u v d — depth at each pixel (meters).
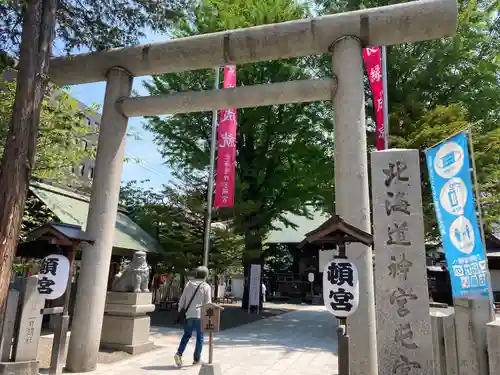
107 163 7.46
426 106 13.63
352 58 6.96
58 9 7.79
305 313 18.98
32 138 6.25
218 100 7.55
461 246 5.09
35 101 6.34
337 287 4.73
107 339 8.27
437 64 13.05
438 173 5.54
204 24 15.98
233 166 13.34
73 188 13.35
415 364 4.92
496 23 14.96
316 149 15.97
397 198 5.41
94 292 6.83
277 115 17.28
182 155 17.95
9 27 7.39
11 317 5.66
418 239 5.24
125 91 8.02
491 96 13.05
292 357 8.34
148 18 8.31
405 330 5.02
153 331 11.26
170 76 16.50
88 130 11.33
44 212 10.48
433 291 20.09
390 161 5.55
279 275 29.77
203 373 5.53
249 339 10.65
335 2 15.27
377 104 11.62
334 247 5.23
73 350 6.59
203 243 15.03
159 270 15.55
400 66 13.34
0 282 5.52
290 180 17.23
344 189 6.42
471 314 4.53
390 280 5.19
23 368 5.56
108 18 8.16
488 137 11.36
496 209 12.13
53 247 6.44
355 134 6.60
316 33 7.15
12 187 5.88
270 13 15.94
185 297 7.27
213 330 5.76
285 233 29.05
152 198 20.02
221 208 14.83
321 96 7.15
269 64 16.39
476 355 4.40
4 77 9.70
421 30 6.86
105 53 8.02
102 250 7.04
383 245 5.31
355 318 5.84
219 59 7.69
